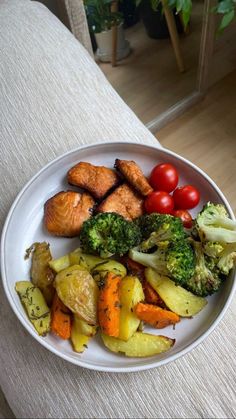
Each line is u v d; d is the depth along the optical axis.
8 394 0.36
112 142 0.41
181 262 0.34
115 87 0.76
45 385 0.35
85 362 0.32
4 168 0.43
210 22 0.60
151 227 0.37
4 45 0.48
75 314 0.34
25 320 0.33
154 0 0.61
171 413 0.33
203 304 0.35
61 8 0.59
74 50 0.48
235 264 0.35
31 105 0.45
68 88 0.45
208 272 0.35
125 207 0.40
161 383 0.34
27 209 0.40
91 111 0.45
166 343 0.33
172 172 0.40
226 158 0.69
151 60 0.77
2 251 0.36
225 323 0.36
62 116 0.44
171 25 0.67
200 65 0.68
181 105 0.72
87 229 0.36
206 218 0.37
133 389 0.34
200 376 0.34
